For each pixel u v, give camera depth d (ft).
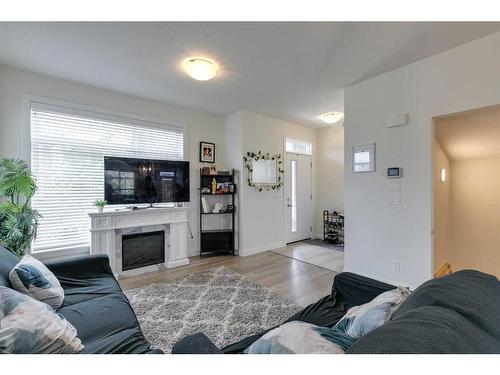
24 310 3.37
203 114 14.24
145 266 11.12
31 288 4.91
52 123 9.71
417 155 8.51
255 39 7.13
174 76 9.56
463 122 9.02
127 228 10.71
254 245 14.35
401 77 8.87
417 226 8.55
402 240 8.93
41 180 9.50
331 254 14.06
